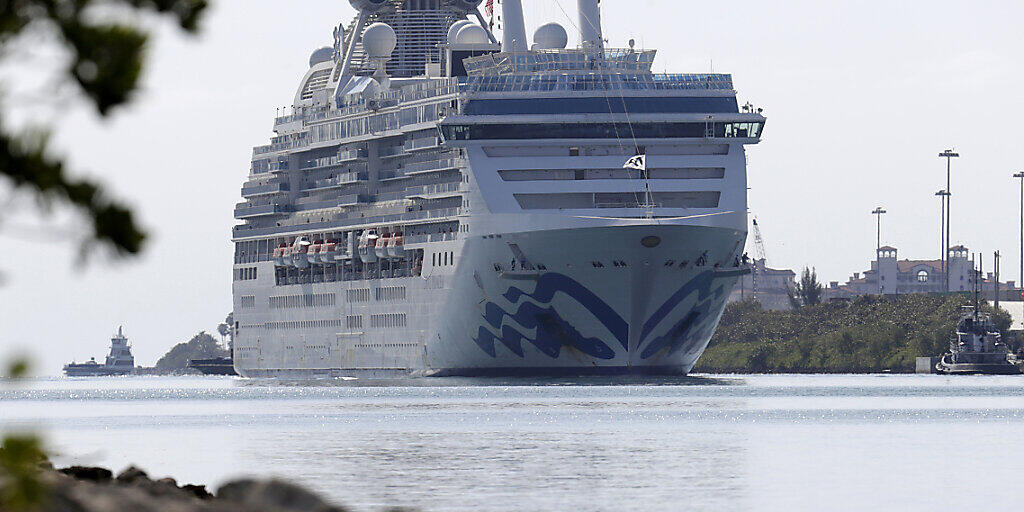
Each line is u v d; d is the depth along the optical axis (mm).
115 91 49000
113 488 103250
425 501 192000
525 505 188375
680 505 189500
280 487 115500
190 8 50688
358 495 199750
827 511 184125
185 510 101562
